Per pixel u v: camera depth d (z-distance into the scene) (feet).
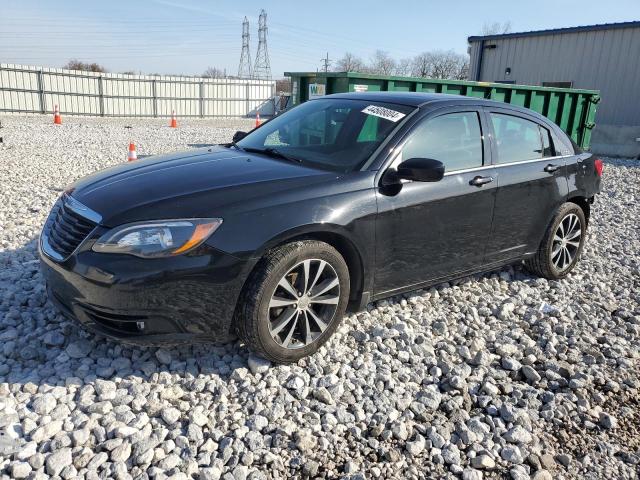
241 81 110.42
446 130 13.23
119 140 49.32
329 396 10.02
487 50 70.13
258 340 10.16
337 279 11.04
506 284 16.15
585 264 18.63
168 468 8.11
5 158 33.73
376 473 8.43
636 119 57.31
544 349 12.65
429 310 13.98
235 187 10.49
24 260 15.64
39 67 87.15
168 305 9.48
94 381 9.83
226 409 9.47
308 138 13.56
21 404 9.14
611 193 31.91
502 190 14.02
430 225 12.52
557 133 16.48
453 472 8.68
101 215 9.93
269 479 8.15
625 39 56.90
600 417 10.23
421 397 10.33
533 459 9.04
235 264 9.75
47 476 7.72
